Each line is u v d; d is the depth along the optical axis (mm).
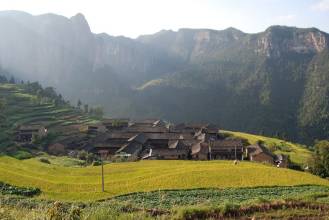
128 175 89688
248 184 78625
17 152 131375
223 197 68438
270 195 69812
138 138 158125
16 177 80312
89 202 62500
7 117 187375
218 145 144500
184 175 85250
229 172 88812
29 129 166375
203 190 74000
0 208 20484
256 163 116438
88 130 180250
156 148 155375
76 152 145500
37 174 87625
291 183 80312
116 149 153125
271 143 170750
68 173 92688
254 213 45031
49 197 67750
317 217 42156
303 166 130875
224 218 42844
